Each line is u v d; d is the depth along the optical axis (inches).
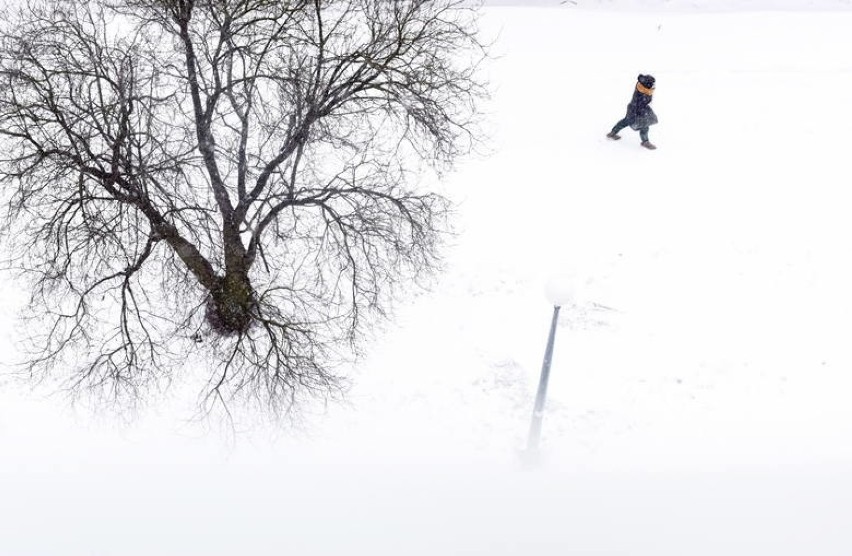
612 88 796.0
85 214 436.8
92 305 526.9
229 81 459.5
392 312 535.5
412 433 453.1
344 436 449.1
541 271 576.1
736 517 389.1
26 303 536.7
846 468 421.1
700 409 471.5
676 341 521.3
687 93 797.2
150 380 476.4
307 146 514.3
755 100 786.8
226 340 493.7
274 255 539.8
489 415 466.9
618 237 607.2
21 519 383.6
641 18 994.7
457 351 512.4
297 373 457.7
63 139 487.2
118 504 396.2
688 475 420.2
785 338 522.0
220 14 497.4
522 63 835.4
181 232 499.5
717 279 572.1
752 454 434.9
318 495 404.2
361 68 469.7
